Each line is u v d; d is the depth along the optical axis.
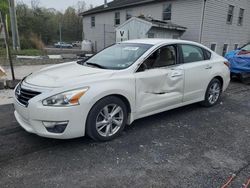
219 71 5.29
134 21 15.66
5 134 3.65
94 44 26.94
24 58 14.77
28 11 38.53
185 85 4.52
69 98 3.02
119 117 3.63
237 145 3.60
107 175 2.75
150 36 14.93
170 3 17.23
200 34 15.77
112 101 3.44
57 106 2.98
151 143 3.55
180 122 4.43
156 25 14.59
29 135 3.63
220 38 17.77
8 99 5.50
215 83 5.35
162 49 4.19
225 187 2.60
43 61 13.40
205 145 3.56
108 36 24.22
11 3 18.03
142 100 3.83
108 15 23.81
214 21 16.66
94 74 3.45
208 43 16.73
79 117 3.12
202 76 4.88
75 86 3.11
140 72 3.79
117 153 3.23
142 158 3.13
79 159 3.05
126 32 15.49
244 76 8.20
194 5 15.73
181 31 16.44
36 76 3.59
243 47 9.04
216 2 16.31
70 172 2.77
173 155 3.23
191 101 4.83
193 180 2.71
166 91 4.19
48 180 2.62
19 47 19.28
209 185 2.63
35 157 3.06
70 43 42.75
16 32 18.70
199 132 4.02
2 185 2.52
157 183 2.64
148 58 3.94
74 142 3.47
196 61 4.83
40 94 3.03
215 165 3.03
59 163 2.95
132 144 3.49
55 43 39.78
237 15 18.94
